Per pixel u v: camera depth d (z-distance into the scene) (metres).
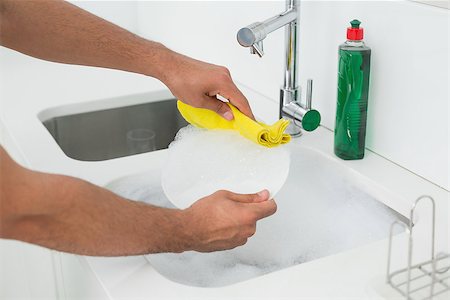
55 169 1.27
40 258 1.43
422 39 1.11
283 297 0.89
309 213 1.28
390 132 1.23
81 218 0.83
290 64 1.30
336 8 1.30
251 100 1.57
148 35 2.12
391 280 0.91
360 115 1.23
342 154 1.26
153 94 1.73
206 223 0.94
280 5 1.45
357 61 1.18
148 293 0.91
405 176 1.19
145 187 1.29
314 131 1.40
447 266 0.93
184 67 1.18
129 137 1.73
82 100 1.65
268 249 1.20
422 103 1.14
